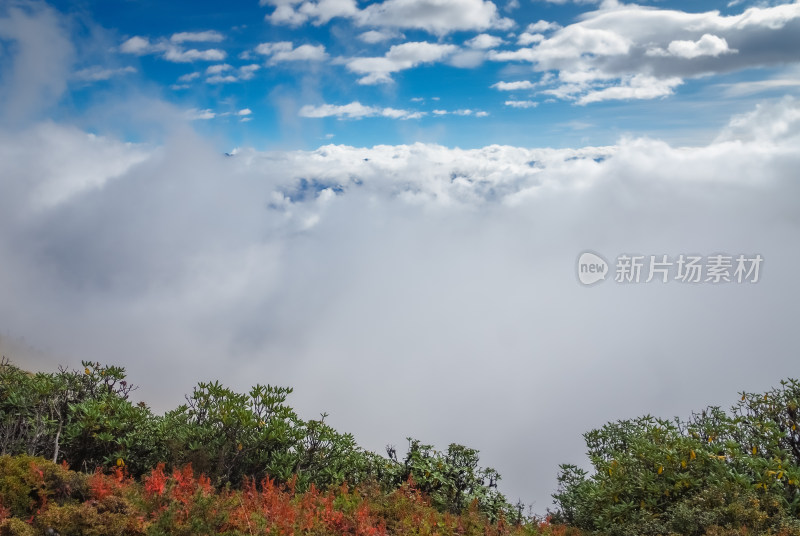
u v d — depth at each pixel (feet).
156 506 17.06
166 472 21.53
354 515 19.26
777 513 19.01
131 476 21.34
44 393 22.49
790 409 23.24
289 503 19.26
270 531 16.98
